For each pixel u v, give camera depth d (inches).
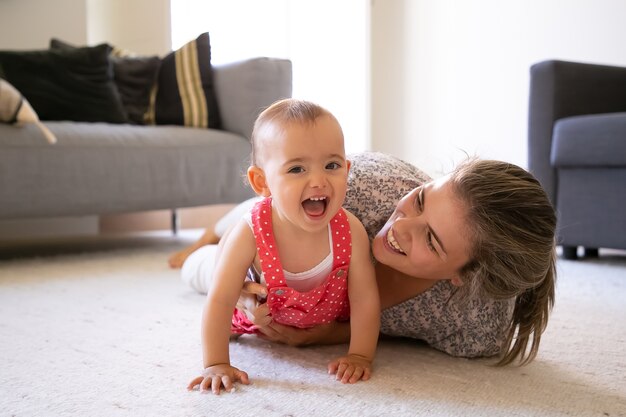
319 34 164.6
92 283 66.4
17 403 31.8
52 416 30.0
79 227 119.8
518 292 36.7
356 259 37.8
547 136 85.9
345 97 167.2
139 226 128.3
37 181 78.9
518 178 36.0
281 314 39.2
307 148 32.9
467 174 35.9
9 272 74.0
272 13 159.0
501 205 34.8
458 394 33.2
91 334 45.3
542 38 121.3
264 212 36.6
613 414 30.6
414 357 40.7
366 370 36.0
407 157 157.8
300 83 163.9
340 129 34.4
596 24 111.2
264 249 36.4
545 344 43.4
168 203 89.4
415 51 153.8
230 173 94.2
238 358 39.8
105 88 98.1
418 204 37.2
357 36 164.6
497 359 40.4
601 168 79.4
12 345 42.5
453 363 39.4
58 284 65.8
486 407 31.3
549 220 35.9
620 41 107.3
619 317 51.0
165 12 129.0
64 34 114.2
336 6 165.3
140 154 86.3
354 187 43.4
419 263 36.3
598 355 40.8
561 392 33.7
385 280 41.2
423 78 151.9
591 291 61.7
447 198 35.5
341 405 31.3
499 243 34.9
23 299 58.0
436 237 35.6
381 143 165.3
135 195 86.1
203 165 91.6
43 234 115.5
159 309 53.6
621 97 91.2
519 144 127.0
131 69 103.5
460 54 140.9
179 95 101.0
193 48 102.3
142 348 41.7
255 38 157.6
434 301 40.6
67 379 35.4
